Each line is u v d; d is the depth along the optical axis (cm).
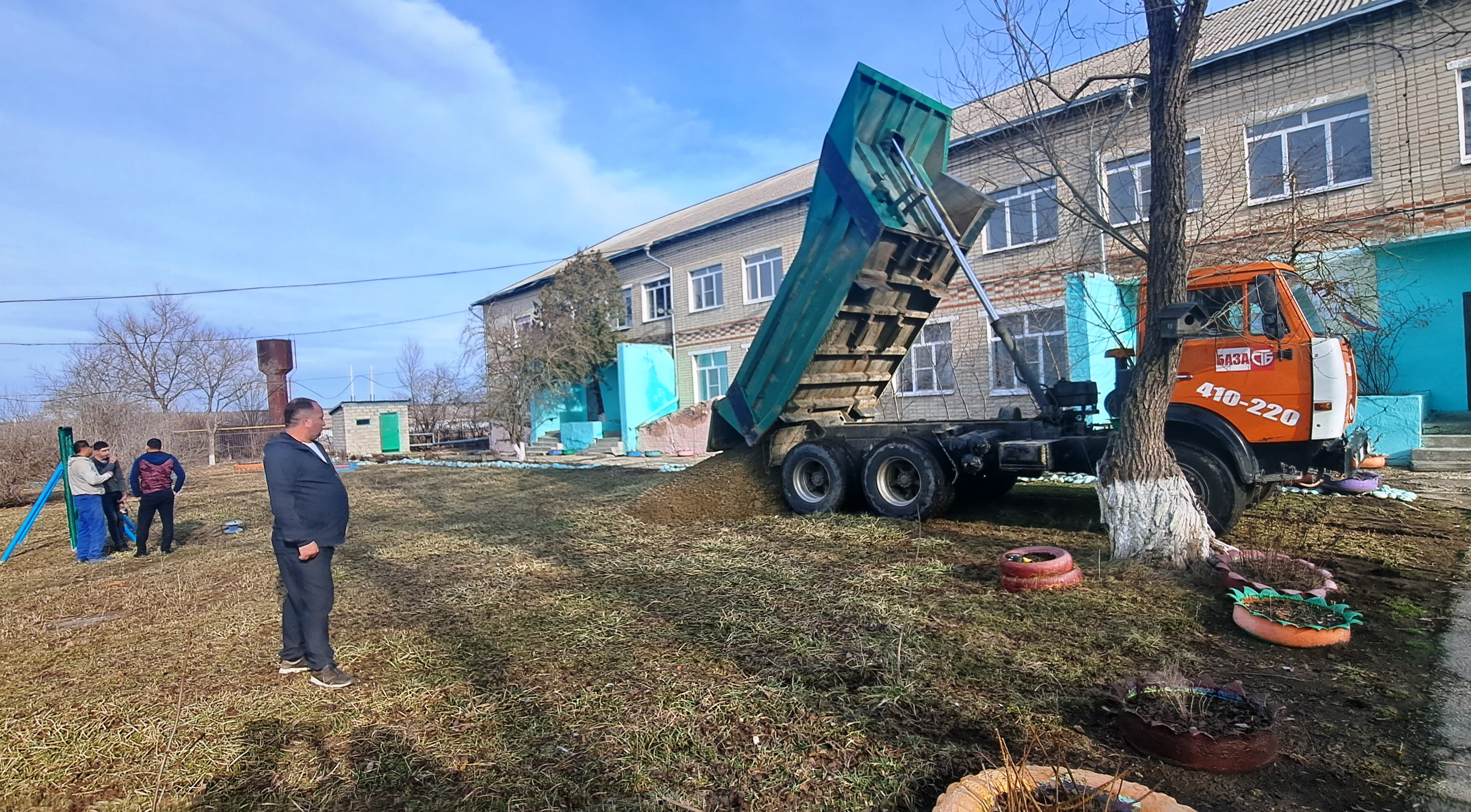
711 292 2466
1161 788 282
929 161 870
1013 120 1218
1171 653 410
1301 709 344
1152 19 544
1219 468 669
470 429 3334
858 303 848
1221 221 1294
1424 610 474
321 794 304
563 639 471
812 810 276
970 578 558
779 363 882
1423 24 1136
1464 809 263
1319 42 1231
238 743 350
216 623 559
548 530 877
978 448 775
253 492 1616
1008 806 245
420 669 436
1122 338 1271
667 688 386
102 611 629
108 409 2016
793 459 895
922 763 302
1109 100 1190
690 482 938
